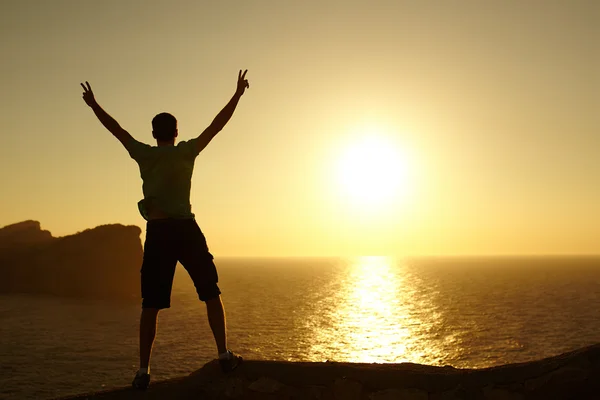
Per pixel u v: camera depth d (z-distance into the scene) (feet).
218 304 16.71
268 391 15.71
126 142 17.02
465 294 482.69
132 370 167.02
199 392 15.81
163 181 16.49
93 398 15.61
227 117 16.70
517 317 311.68
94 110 17.21
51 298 410.11
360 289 557.74
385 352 209.77
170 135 17.24
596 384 15.05
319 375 15.97
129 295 437.17
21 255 444.96
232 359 16.35
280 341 230.89
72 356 190.49
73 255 439.22
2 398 129.39
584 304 380.17
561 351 204.85
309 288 573.74
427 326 283.59
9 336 236.63
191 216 16.85
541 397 15.15
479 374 15.90
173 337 235.40
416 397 15.31
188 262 16.71
